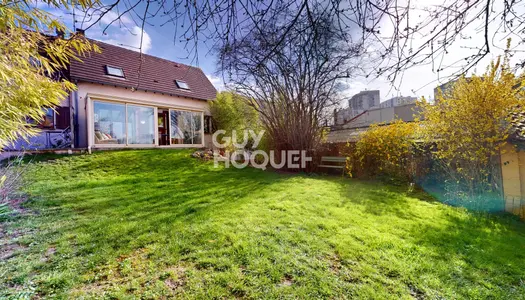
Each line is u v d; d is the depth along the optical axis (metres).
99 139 8.97
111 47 11.13
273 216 3.56
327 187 5.89
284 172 8.81
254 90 9.07
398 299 1.81
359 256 2.42
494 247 2.72
